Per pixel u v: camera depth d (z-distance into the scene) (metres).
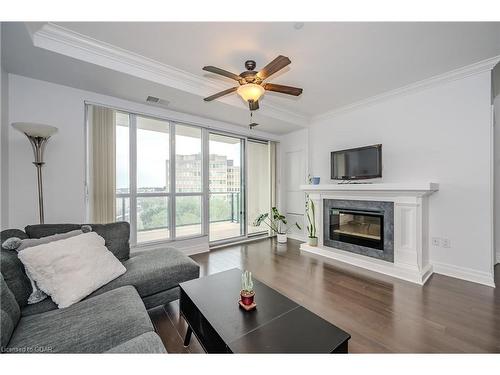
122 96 2.89
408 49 2.17
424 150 2.90
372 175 3.23
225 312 1.32
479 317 1.83
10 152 2.27
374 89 3.07
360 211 3.18
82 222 2.66
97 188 2.77
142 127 3.29
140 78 2.40
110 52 2.16
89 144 2.75
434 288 2.36
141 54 2.25
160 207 3.45
